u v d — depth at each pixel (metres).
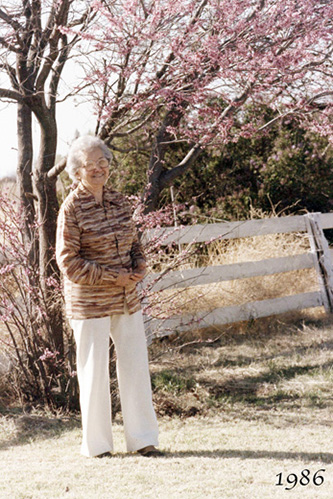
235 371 6.46
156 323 7.19
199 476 3.69
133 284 4.16
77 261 3.95
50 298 5.40
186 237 7.91
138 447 4.12
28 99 5.43
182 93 5.13
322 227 8.88
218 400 5.64
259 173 11.22
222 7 5.12
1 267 5.33
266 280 8.59
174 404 5.44
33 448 4.49
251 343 7.50
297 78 5.61
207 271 7.83
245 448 4.27
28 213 5.55
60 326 5.57
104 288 4.03
